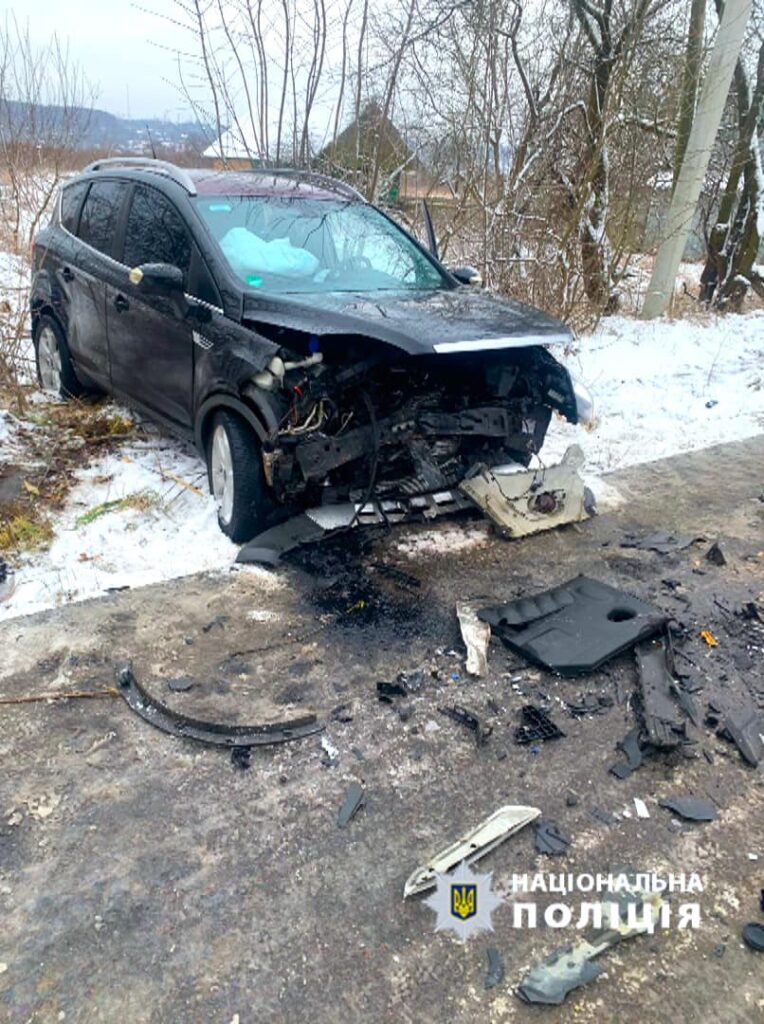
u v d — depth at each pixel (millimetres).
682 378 8578
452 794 2832
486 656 3602
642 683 3420
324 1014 2080
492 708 3287
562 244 9453
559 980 2174
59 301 6168
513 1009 2105
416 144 9430
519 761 3000
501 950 2266
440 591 4176
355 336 4191
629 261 11172
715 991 2168
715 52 10172
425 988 2154
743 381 8492
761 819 2773
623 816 2764
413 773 2924
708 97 10344
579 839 2658
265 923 2322
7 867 2479
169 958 2213
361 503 4438
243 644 3645
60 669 3416
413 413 4473
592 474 5977
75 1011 2068
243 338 4289
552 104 9531
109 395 6387
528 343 4090
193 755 2973
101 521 4680
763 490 5727
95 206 5941
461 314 4324
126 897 2391
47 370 6723
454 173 9508
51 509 4797
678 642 3764
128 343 5379
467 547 4676
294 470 4199
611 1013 2104
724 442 6750
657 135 10344
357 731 3123
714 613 4051
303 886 2447
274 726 3104
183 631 3721
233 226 4898
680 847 2643
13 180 10906
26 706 3191
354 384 4234
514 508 4832
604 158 9781
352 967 2205
